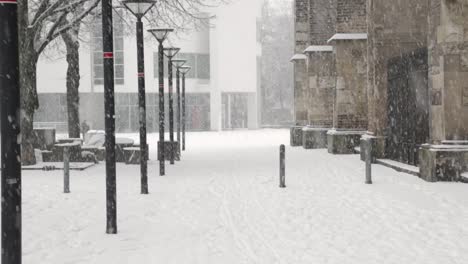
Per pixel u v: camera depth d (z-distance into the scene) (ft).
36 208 38.37
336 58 87.04
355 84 86.89
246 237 28.91
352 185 47.80
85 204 40.11
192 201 41.04
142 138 45.55
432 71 49.70
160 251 26.25
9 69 17.19
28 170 65.36
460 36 47.96
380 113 69.62
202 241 28.22
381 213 34.55
